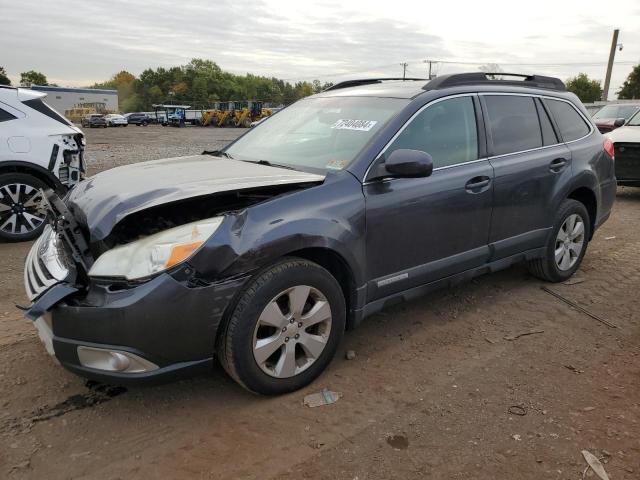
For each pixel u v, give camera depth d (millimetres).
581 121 4973
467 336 3848
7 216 6117
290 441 2695
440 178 3631
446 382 3240
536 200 4344
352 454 2602
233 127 58938
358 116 3746
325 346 3154
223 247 2672
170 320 2596
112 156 17172
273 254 2822
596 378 3303
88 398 3039
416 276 3604
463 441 2695
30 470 2475
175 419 2869
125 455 2588
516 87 4406
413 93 3793
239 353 2805
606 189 5125
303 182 3121
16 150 6113
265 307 2836
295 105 4500
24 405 2957
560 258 4777
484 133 4000
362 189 3252
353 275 3225
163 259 2596
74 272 2732
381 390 3146
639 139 8766
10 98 6254
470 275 4008
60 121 6613
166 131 45781
